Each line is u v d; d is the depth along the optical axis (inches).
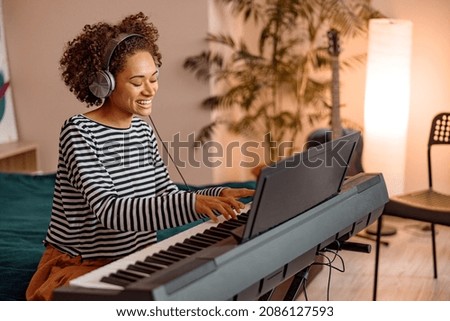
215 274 53.4
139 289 49.2
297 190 61.8
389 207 115.6
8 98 178.7
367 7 161.8
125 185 75.8
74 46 75.2
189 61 162.9
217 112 170.1
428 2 159.3
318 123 174.6
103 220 66.9
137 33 76.7
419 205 115.6
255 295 59.0
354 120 171.0
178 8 162.7
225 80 174.7
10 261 92.2
